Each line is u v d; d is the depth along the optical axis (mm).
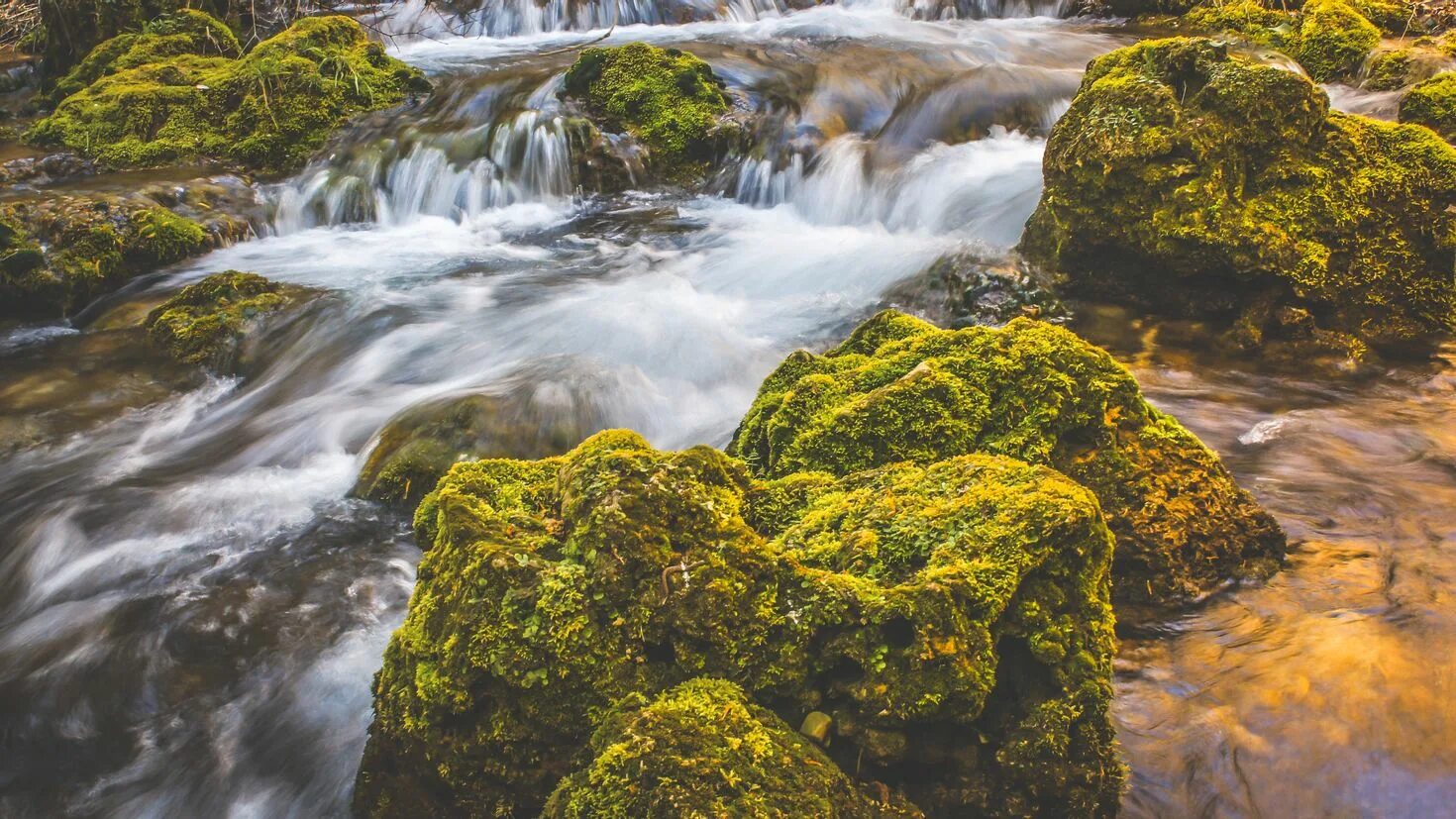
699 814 2371
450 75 12820
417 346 7211
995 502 2982
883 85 11688
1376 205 6453
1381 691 3330
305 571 4828
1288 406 5668
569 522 3006
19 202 9281
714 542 2912
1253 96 6422
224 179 10602
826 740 2719
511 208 10531
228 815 3598
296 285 8242
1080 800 2785
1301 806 2980
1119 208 6625
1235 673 3463
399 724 2963
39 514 5480
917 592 2732
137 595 4711
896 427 3715
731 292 8016
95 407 6926
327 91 11664
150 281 8945
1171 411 5621
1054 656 2812
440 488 3570
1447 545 4160
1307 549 4168
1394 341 6371
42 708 4090
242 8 14844
